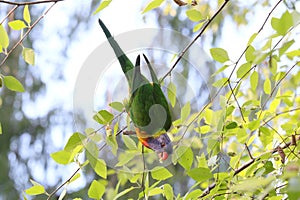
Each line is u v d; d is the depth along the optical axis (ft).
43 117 37.24
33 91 36.40
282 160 11.64
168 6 24.91
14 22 11.91
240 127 12.46
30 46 34.19
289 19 9.01
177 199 12.35
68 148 11.13
